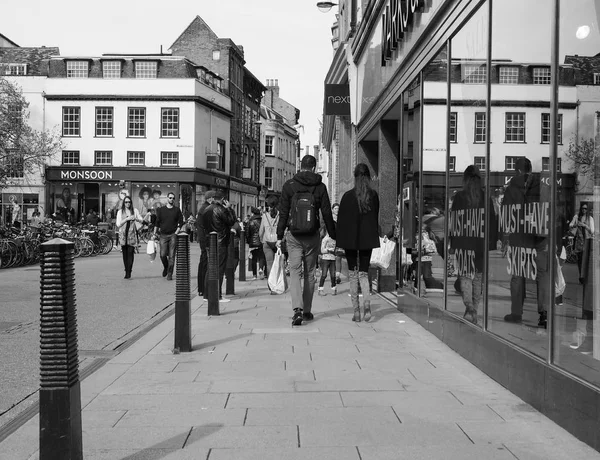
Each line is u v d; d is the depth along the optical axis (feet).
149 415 14.75
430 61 26.50
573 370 13.38
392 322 28.68
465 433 13.33
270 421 14.24
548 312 14.43
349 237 28.19
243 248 51.70
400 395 16.38
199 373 18.90
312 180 28.55
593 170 12.85
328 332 26.00
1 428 14.03
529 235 15.69
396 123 41.24
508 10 17.33
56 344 10.22
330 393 16.58
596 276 12.67
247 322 28.84
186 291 22.09
